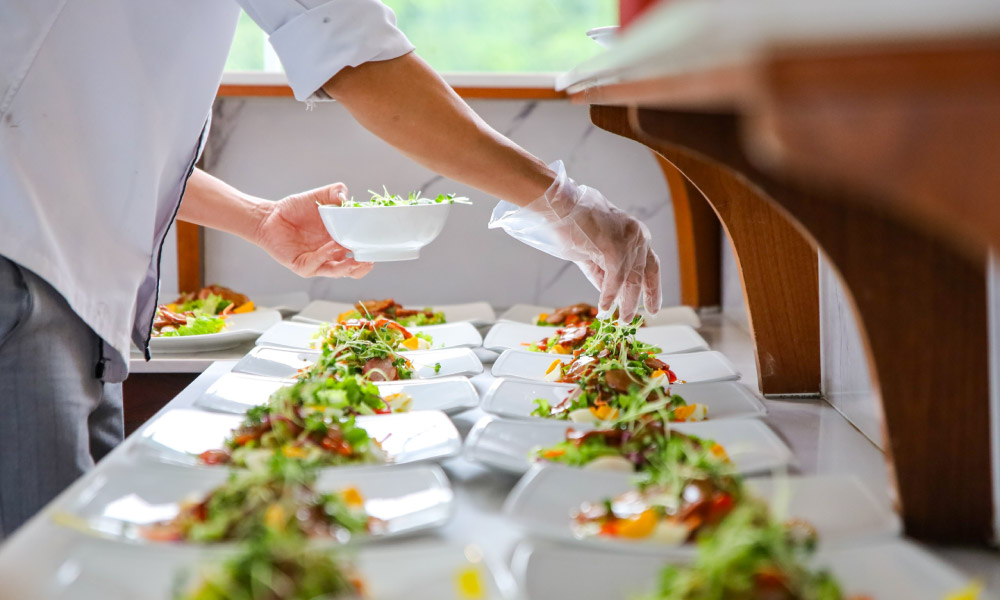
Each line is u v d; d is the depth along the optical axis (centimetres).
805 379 127
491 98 218
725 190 121
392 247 135
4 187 110
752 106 37
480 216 237
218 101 232
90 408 124
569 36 399
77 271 117
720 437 95
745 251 124
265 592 54
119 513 75
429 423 101
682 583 56
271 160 235
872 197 42
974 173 35
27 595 61
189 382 175
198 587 57
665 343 159
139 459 90
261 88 211
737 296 205
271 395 107
